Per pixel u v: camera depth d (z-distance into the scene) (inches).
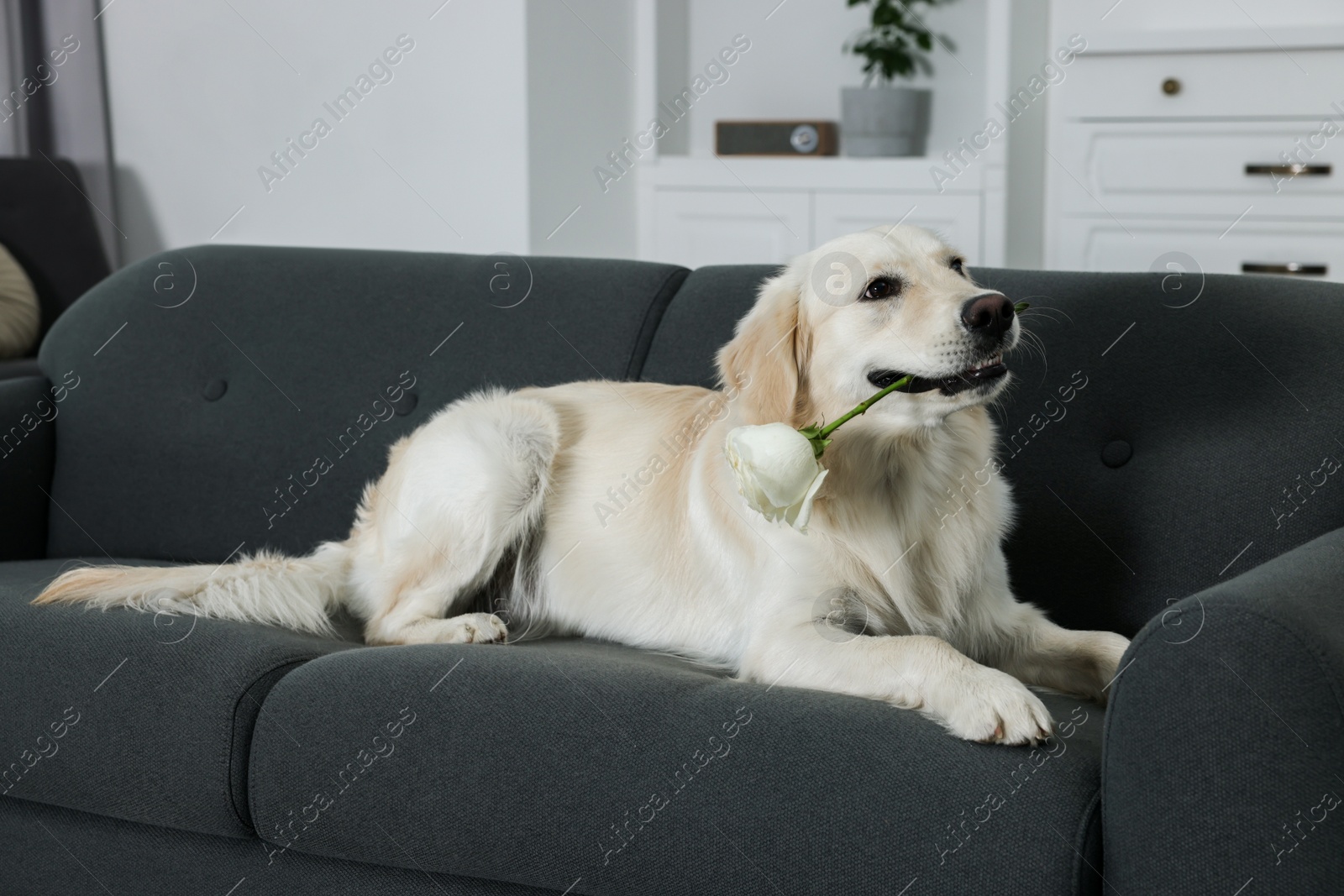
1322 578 48.2
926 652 55.8
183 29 155.6
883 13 161.6
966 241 149.3
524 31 140.6
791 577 65.2
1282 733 42.7
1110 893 46.6
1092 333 72.9
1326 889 42.4
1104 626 69.3
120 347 95.8
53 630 64.9
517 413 79.2
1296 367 67.7
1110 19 147.3
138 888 63.7
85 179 160.4
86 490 93.7
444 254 95.0
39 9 157.3
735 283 85.9
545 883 54.0
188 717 60.3
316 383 91.4
